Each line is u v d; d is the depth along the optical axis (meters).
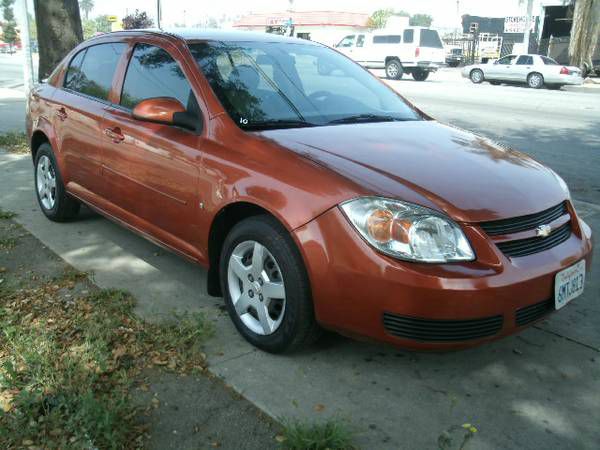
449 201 2.86
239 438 2.61
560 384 3.12
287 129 3.53
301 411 2.80
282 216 2.97
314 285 2.91
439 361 3.28
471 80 26.52
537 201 3.10
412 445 2.62
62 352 3.16
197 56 3.89
